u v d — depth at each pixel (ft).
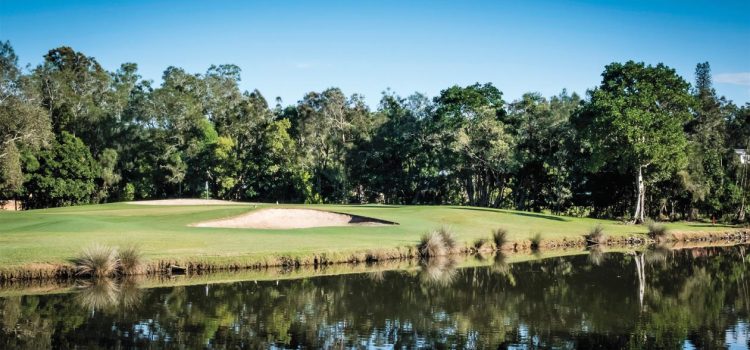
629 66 199.31
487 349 54.90
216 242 110.63
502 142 246.47
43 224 126.21
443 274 98.43
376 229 142.41
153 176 291.38
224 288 82.84
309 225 152.15
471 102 267.39
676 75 195.83
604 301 78.23
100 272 87.71
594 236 152.56
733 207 230.89
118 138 296.71
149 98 301.63
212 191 298.97
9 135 208.13
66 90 291.58
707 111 276.00
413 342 57.26
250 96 352.90
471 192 287.28
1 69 210.18
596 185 248.73
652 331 62.03
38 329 60.39
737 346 56.39
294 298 77.41
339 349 54.75
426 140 282.15
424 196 305.94
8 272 82.94
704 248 149.18
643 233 166.81
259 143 306.76
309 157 301.84
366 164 308.19
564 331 61.67
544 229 161.48
